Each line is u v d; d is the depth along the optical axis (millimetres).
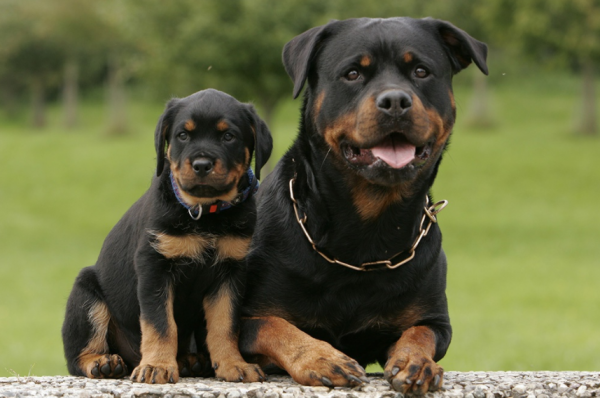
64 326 7223
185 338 6984
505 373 6805
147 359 6062
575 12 44938
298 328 6645
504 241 30219
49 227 34688
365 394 5492
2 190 41469
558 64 46812
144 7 28797
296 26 27500
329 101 6508
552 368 13609
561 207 36406
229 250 6516
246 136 6809
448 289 22375
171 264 6445
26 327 18375
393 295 6539
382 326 6660
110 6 38656
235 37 27031
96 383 5945
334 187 6488
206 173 6305
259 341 6176
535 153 47469
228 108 6762
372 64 6387
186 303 6734
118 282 6984
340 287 6516
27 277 25266
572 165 44219
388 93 6023
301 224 6609
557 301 20578
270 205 6945
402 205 6469
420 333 6363
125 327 7035
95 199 39812
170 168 6672
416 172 6305
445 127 6609
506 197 38406
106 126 64188
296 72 6656
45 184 42719
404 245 6527
